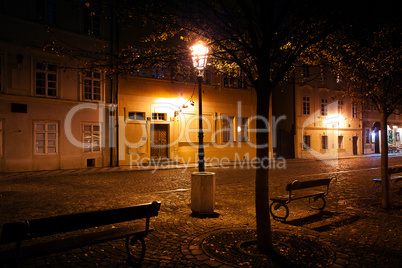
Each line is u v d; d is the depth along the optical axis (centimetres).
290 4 460
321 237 561
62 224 382
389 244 527
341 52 699
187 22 619
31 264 437
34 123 1642
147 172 1677
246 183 1277
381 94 777
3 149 1546
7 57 1557
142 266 433
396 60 692
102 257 468
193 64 764
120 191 1070
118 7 539
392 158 2920
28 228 349
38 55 1655
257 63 486
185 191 1072
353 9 464
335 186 1204
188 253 475
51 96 1697
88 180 1353
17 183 1252
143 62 567
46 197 946
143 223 659
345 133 3275
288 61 488
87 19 1828
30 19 1619
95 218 412
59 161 1727
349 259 456
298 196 703
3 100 1545
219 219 692
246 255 461
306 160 2597
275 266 424
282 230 595
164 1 548
